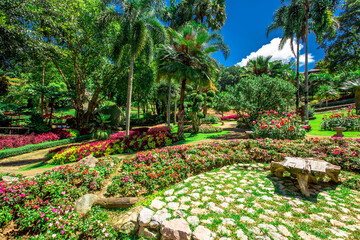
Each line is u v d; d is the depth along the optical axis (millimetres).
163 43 10766
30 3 9055
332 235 2186
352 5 24547
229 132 12523
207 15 19172
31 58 11148
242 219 2553
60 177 4070
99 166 5078
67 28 12461
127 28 9625
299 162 3676
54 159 7695
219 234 2240
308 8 13078
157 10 10539
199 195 3340
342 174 4191
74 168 4430
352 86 12516
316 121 15219
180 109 10734
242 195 3316
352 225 2387
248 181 4012
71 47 14164
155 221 2557
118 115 22703
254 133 8102
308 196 3217
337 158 4734
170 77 10586
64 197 3369
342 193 3377
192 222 2494
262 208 2846
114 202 3312
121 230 2654
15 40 8836
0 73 15305
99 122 20859
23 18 9164
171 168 4402
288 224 2432
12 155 9367
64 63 15562
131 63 10273
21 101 23844
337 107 21469
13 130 14609
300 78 27344
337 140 5789
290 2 13477
